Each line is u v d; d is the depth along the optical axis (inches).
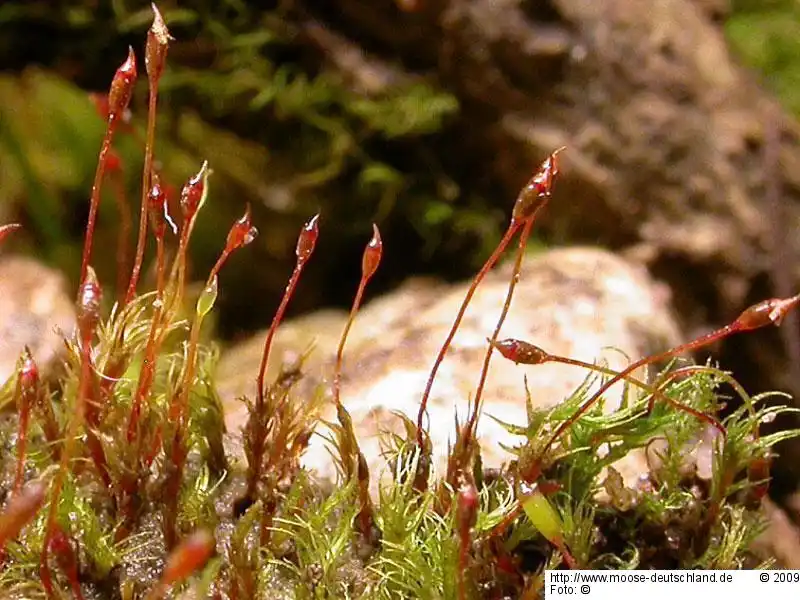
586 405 1.8
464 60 3.5
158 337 2.0
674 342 2.9
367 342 2.8
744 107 3.7
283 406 2.1
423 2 3.4
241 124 3.9
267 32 3.5
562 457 2.0
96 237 4.9
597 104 3.5
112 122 1.8
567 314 2.8
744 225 3.5
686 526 2.0
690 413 1.9
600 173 3.5
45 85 4.9
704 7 3.9
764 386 3.6
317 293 4.4
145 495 2.0
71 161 5.1
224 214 4.5
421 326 2.8
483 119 3.6
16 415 2.3
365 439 2.3
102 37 3.5
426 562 1.9
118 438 1.9
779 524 2.5
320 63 3.6
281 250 4.3
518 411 2.4
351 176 4.0
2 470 2.1
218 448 2.1
